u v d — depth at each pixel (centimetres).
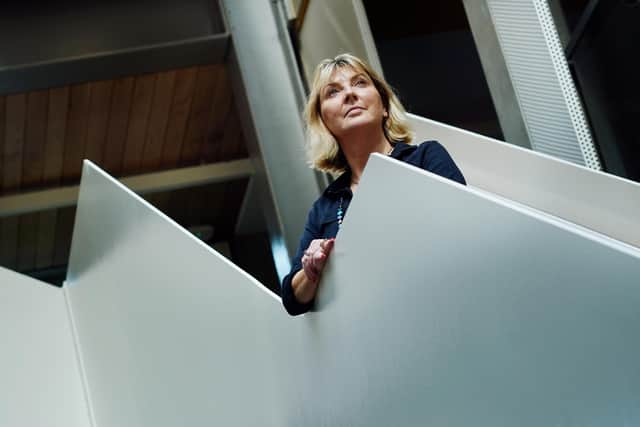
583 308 110
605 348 107
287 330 202
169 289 267
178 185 898
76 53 654
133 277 295
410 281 151
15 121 767
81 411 337
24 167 850
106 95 757
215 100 802
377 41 709
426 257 145
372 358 167
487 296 130
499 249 126
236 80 659
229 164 907
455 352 139
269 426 215
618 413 106
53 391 330
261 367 216
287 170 589
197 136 863
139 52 659
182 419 264
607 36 381
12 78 654
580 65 403
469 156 288
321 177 585
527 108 390
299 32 640
